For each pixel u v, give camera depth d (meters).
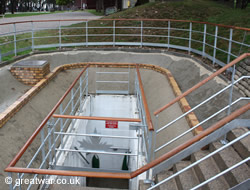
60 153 4.95
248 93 4.88
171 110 5.87
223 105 5.14
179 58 9.56
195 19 14.51
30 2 63.69
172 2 17.77
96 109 8.73
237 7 17.67
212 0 19.84
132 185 4.25
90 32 14.09
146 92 8.27
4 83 6.84
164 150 4.55
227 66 3.55
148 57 10.38
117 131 8.50
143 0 20.34
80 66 9.69
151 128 3.50
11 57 9.76
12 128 5.01
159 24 14.27
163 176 3.57
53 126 4.25
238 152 3.22
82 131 7.12
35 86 6.80
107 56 10.59
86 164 7.41
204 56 8.58
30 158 4.61
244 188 2.48
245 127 3.59
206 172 3.11
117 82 9.17
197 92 6.33
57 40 12.98
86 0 48.28
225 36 10.28
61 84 8.18
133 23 14.66
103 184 8.00
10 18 26.50
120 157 8.39
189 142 2.88
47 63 7.96
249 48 8.49
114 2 30.05
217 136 3.33
